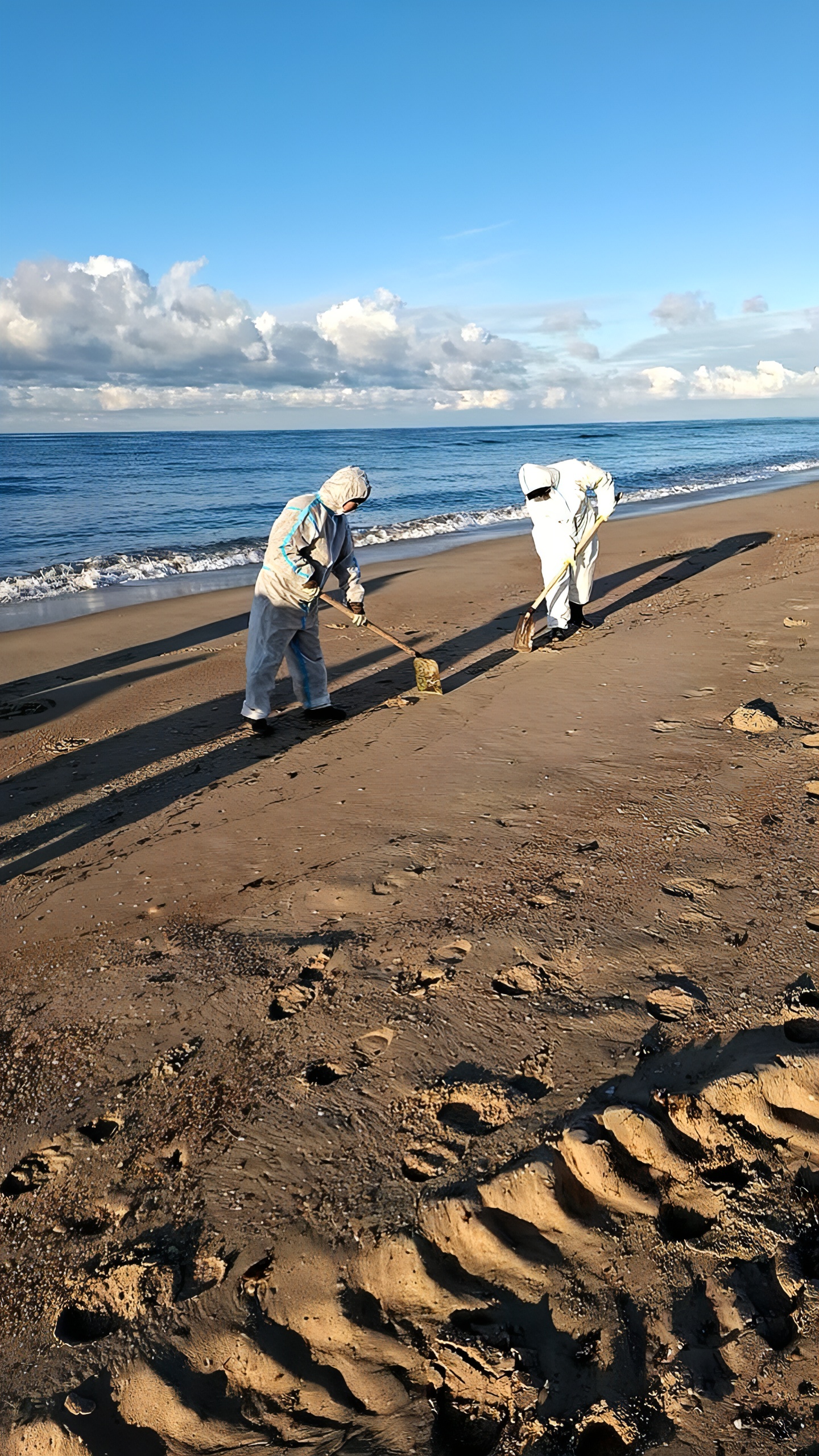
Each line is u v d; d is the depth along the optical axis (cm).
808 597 841
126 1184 242
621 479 2502
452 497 2239
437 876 376
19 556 1406
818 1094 248
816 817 400
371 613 894
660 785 447
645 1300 198
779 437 6359
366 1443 177
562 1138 235
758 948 312
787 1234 210
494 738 531
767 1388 177
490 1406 181
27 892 398
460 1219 218
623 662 666
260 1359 195
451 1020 289
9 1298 216
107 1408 191
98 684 703
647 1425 173
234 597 1045
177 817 461
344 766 507
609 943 321
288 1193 233
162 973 329
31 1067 289
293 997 309
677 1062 263
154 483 2842
